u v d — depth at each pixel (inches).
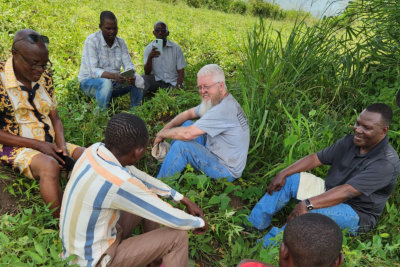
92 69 176.1
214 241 116.5
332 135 140.6
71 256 76.9
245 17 571.8
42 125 113.5
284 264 61.7
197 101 186.5
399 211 128.0
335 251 57.0
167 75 210.5
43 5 288.7
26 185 109.8
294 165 123.1
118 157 78.7
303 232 57.2
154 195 79.0
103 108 167.9
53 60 206.5
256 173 145.4
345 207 110.8
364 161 108.6
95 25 290.0
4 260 78.9
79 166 77.6
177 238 84.5
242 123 129.9
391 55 179.3
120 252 81.3
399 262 105.3
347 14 188.2
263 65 176.9
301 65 180.9
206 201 124.0
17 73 104.9
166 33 203.8
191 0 652.7
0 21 219.0
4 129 108.7
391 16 179.9
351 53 183.6
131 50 260.7
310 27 187.5
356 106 175.3
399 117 150.1
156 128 163.3
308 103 166.2
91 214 75.0
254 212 121.5
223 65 265.9
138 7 436.1
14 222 92.2
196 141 142.6
